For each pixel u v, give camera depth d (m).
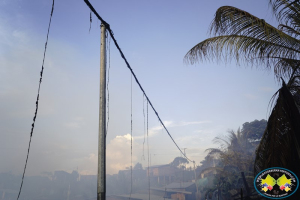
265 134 5.52
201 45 6.63
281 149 5.01
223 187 25.55
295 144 4.89
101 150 5.68
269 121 5.33
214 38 6.49
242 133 31.98
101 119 5.94
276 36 6.11
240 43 6.18
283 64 6.92
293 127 4.93
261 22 5.81
